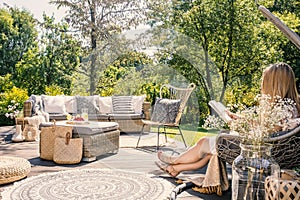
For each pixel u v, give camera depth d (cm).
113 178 324
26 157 414
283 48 911
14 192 277
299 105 232
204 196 266
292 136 212
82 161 393
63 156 380
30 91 1103
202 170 346
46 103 644
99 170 353
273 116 185
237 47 848
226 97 797
